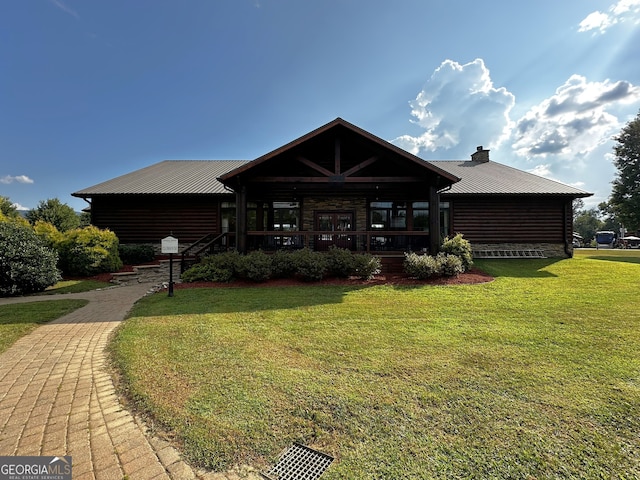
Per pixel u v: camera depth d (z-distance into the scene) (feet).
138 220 45.57
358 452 6.17
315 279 28.37
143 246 41.45
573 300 19.60
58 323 16.38
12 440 6.73
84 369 10.48
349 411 7.57
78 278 33.96
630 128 95.35
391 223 45.11
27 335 14.30
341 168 39.93
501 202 45.70
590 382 8.92
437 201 32.89
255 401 8.05
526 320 15.35
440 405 7.79
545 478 5.45
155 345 12.30
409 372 9.68
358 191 43.50
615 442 6.38
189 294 23.34
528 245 45.16
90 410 7.89
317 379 9.27
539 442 6.38
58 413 7.77
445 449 6.20
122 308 20.10
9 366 10.75
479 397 8.15
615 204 100.17
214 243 42.98
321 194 44.91
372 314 16.88
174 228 45.62
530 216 45.52
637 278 27.02
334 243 43.55
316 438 6.61
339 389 8.64
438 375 9.45
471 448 6.22
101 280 33.32
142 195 43.34
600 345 11.83
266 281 28.58
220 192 43.52
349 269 28.68
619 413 7.38
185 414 7.48
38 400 8.43
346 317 16.33
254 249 38.42
